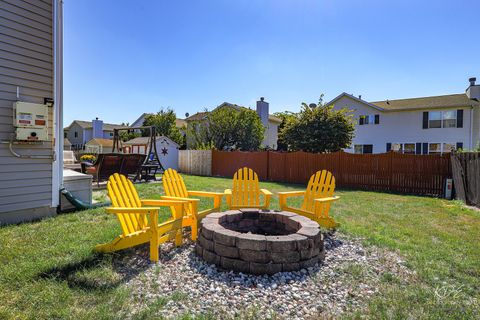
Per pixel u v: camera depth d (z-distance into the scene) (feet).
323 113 49.98
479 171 21.67
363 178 35.68
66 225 13.42
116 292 7.27
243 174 16.35
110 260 9.25
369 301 7.29
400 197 27.78
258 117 61.77
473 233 14.12
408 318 6.49
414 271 9.27
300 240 9.18
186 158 54.95
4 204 13.64
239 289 7.88
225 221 12.00
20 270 8.21
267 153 44.52
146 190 26.25
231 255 9.11
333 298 7.48
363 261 10.13
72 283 7.67
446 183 28.14
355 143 65.05
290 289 7.93
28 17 14.32
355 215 18.20
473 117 54.80
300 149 51.03
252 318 6.46
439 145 56.59
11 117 13.80
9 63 13.62
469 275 9.07
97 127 105.60
